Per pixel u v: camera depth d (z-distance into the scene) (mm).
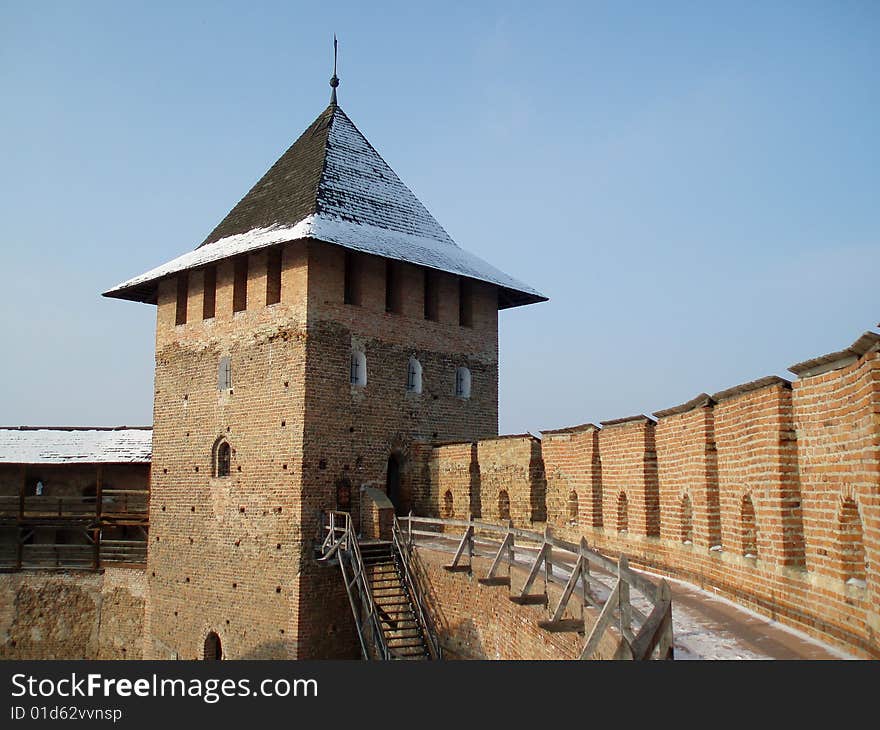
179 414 29266
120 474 34562
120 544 33156
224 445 27688
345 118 32125
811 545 10375
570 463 21734
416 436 28406
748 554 12641
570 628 11516
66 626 32344
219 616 26734
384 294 28078
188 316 29500
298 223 26656
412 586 21594
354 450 26422
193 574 27844
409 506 28031
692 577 14797
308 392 25422
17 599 33062
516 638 15406
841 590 9516
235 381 27453
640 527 17500
